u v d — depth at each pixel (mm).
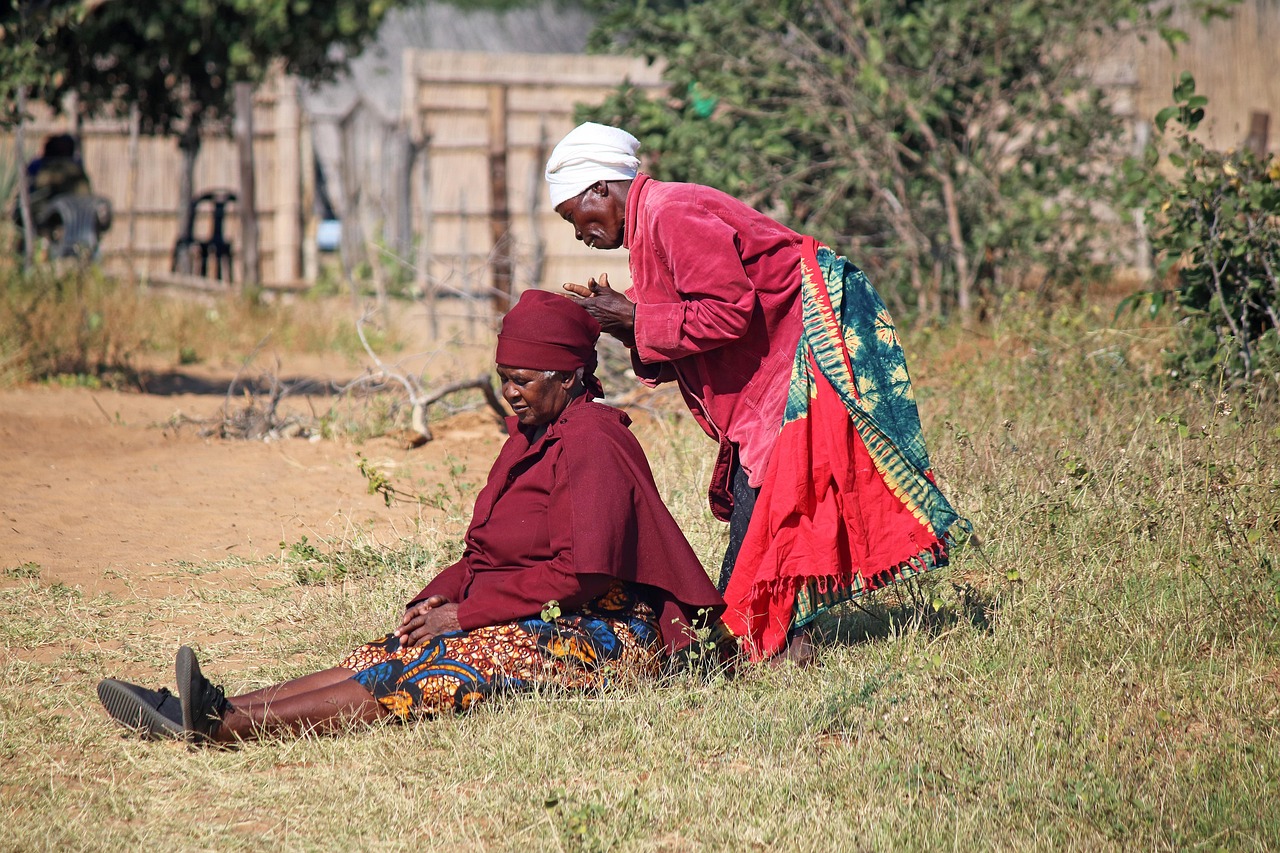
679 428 16172
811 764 7430
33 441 17234
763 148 20719
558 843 6578
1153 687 8227
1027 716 7848
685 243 8195
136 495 14359
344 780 7332
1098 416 13680
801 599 8516
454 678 7922
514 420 8516
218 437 18062
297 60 32469
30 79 23312
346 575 11062
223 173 45406
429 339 30781
